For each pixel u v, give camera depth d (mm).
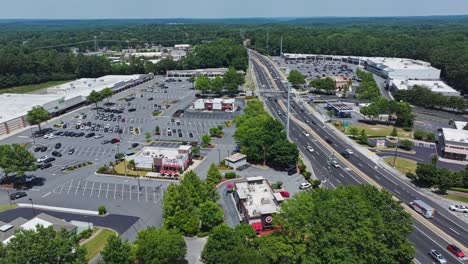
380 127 165750
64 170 119938
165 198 87375
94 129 163625
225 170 119438
